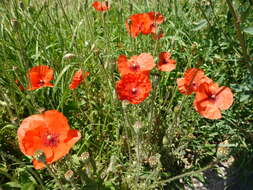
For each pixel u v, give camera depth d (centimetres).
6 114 47
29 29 53
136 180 36
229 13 41
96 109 50
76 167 39
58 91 51
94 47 48
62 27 60
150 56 38
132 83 33
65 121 29
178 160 45
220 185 43
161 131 45
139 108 46
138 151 34
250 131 45
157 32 42
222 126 47
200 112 34
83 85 52
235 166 45
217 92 35
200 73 37
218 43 49
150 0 64
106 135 47
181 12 61
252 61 39
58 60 54
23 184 35
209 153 46
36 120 29
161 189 40
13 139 45
